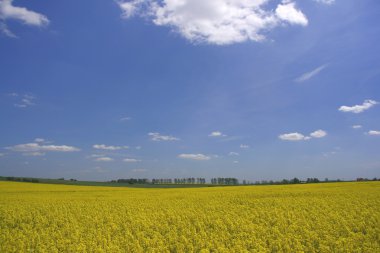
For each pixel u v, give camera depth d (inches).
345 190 1299.2
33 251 608.4
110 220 825.5
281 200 1050.1
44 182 2967.5
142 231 719.7
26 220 863.7
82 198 1266.0
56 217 872.3
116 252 584.1
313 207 896.9
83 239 659.4
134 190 1770.4
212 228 751.1
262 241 631.2
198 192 1472.7
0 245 623.8
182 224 762.2
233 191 1457.9
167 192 1555.1
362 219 758.5
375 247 586.6
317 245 621.9
